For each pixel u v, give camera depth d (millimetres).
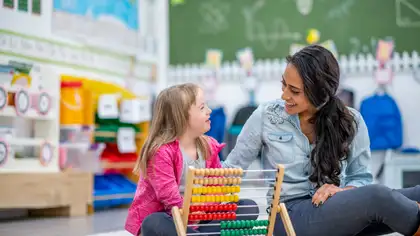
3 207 4180
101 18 5734
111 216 4672
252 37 6965
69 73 5281
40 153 4500
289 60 2271
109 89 5375
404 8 6516
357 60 6609
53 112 4637
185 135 2359
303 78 2205
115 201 5285
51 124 4645
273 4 6910
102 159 5309
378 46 6547
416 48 6488
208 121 2389
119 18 6055
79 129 4852
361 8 6621
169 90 2363
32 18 4816
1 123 4555
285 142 2383
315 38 6758
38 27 4883
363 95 6582
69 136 4938
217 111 6855
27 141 4395
